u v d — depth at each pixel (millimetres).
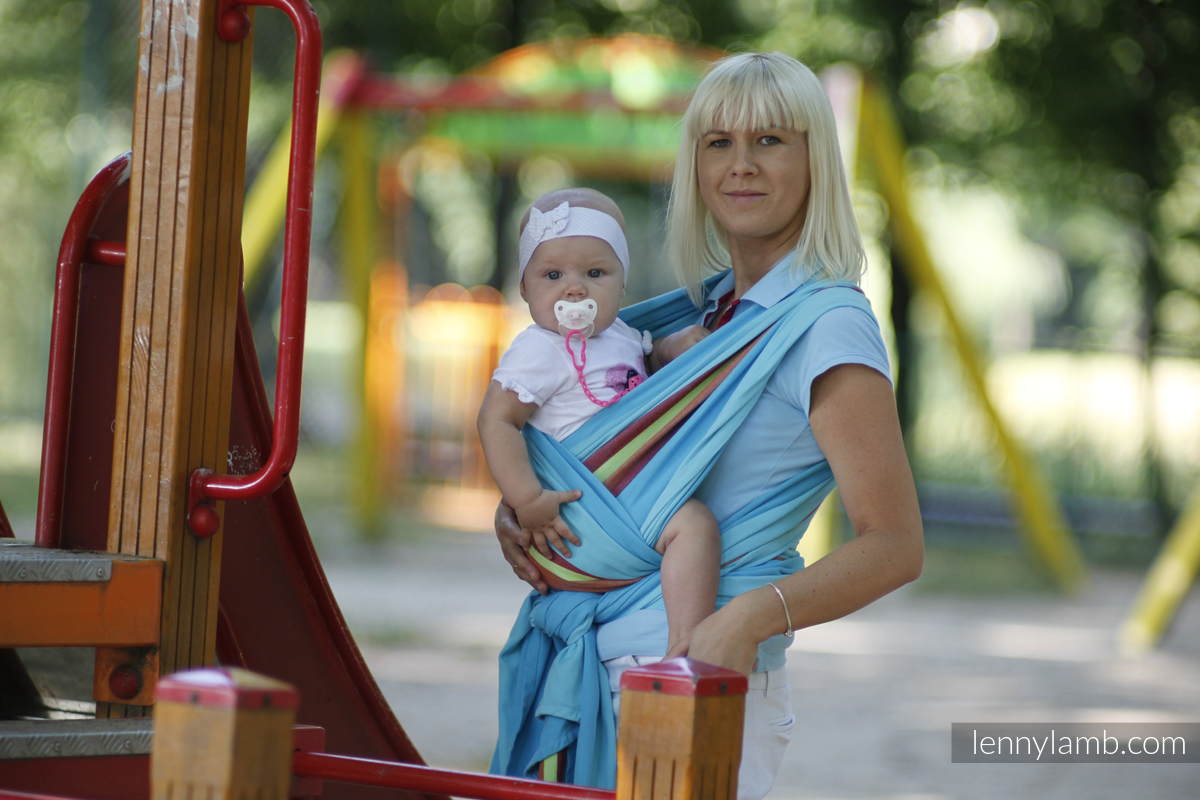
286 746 3900
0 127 42156
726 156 6020
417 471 33094
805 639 19906
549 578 5996
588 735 5766
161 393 5602
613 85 24703
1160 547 30891
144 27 5691
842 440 5566
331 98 25516
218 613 6555
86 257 6004
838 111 22203
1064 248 57844
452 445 33156
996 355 33125
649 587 5812
